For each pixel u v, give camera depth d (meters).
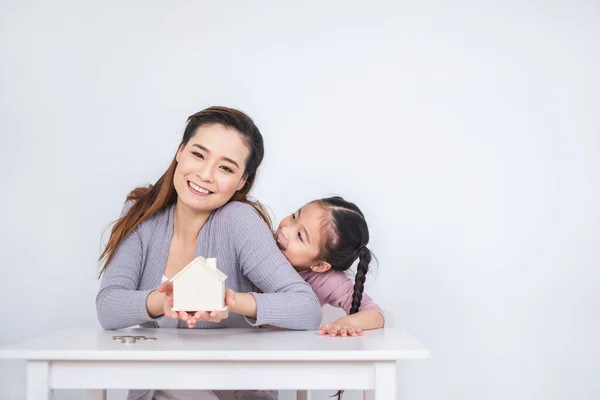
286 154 2.79
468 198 2.77
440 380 2.71
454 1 2.81
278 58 2.81
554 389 2.71
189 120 1.89
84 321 2.72
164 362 1.40
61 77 2.78
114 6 2.81
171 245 1.88
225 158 1.81
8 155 2.76
